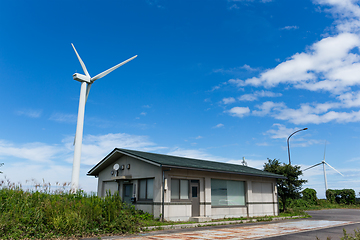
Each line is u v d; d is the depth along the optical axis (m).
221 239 10.16
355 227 14.37
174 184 16.20
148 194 16.58
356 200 45.59
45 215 10.64
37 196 12.14
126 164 18.69
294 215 21.86
